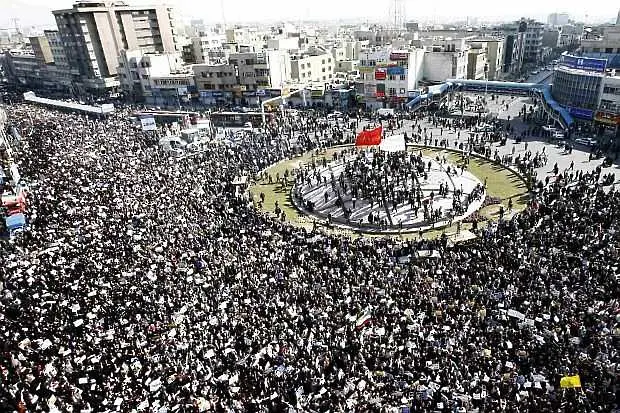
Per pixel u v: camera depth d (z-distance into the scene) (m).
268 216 55.03
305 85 124.75
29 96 138.75
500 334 30.55
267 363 29.53
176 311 34.78
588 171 61.19
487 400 25.41
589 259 38.31
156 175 65.19
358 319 33.22
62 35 157.12
